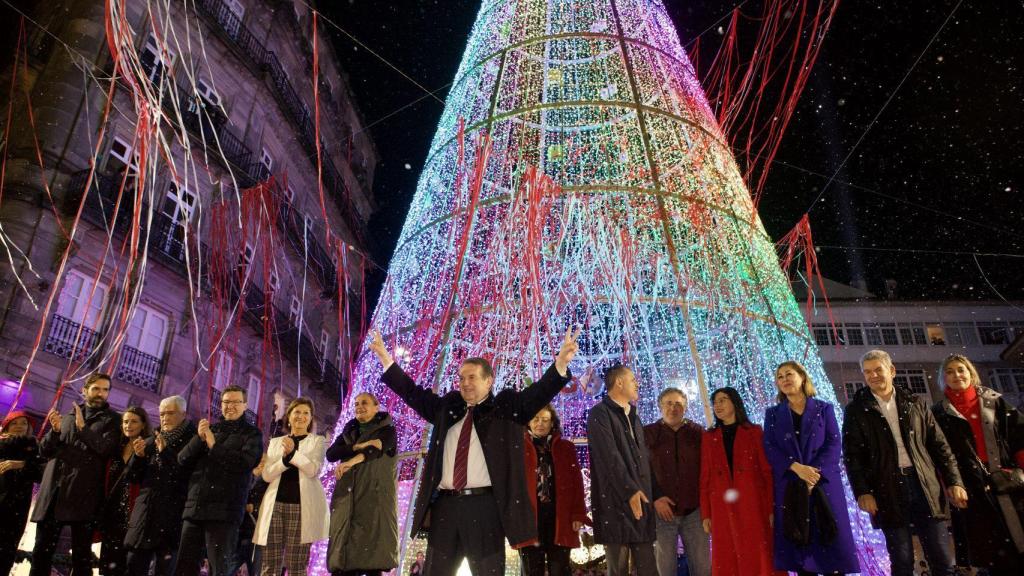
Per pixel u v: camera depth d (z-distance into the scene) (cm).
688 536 522
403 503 709
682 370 802
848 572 434
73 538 525
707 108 966
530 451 479
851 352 2730
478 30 1029
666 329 857
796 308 884
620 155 834
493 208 830
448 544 357
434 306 800
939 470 441
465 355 779
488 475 366
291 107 2047
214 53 1738
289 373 1944
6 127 1330
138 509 505
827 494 451
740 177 930
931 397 2680
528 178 798
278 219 1894
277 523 512
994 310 2822
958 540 464
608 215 788
